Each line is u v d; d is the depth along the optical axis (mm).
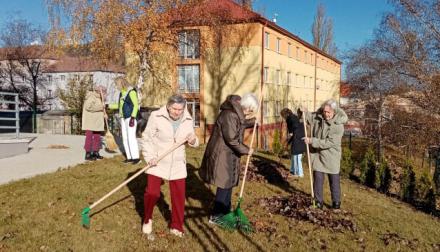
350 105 27906
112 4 18703
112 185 7492
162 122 5254
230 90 29562
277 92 33875
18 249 4777
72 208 6160
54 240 5070
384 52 22922
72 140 14781
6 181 7488
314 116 7402
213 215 5969
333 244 5578
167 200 6875
